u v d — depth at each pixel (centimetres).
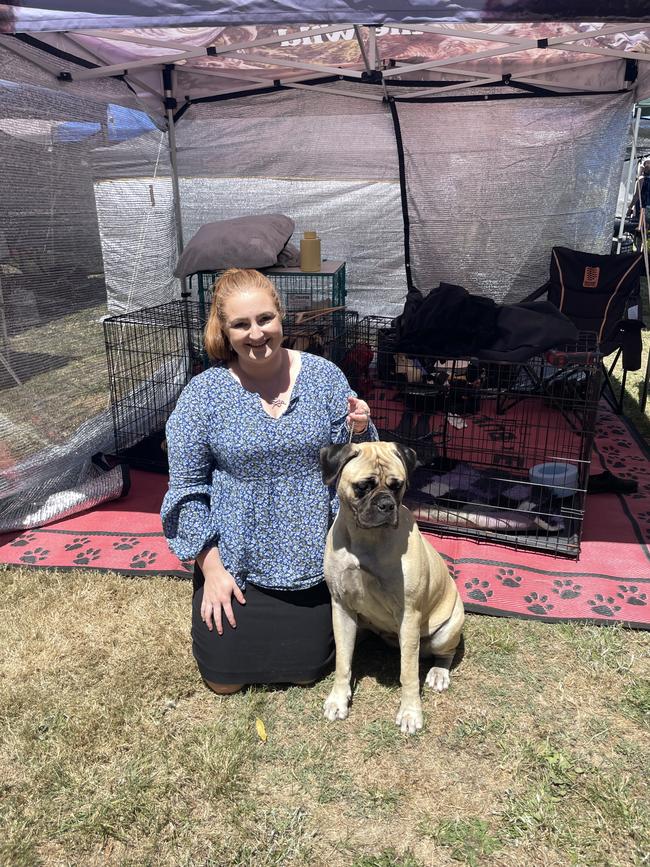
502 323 477
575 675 285
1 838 213
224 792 229
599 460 499
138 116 579
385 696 275
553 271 654
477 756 244
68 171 462
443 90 639
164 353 577
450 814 221
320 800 227
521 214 683
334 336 568
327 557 254
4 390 412
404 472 241
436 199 692
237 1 269
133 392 545
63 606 334
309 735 255
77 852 210
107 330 504
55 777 234
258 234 551
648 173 1134
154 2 273
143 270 594
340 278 625
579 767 237
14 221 409
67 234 464
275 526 262
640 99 616
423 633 268
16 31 284
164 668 288
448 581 275
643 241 627
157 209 625
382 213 707
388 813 222
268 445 252
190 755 244
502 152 665
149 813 221
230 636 265
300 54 570
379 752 246
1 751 248
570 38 438
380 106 664
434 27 420
